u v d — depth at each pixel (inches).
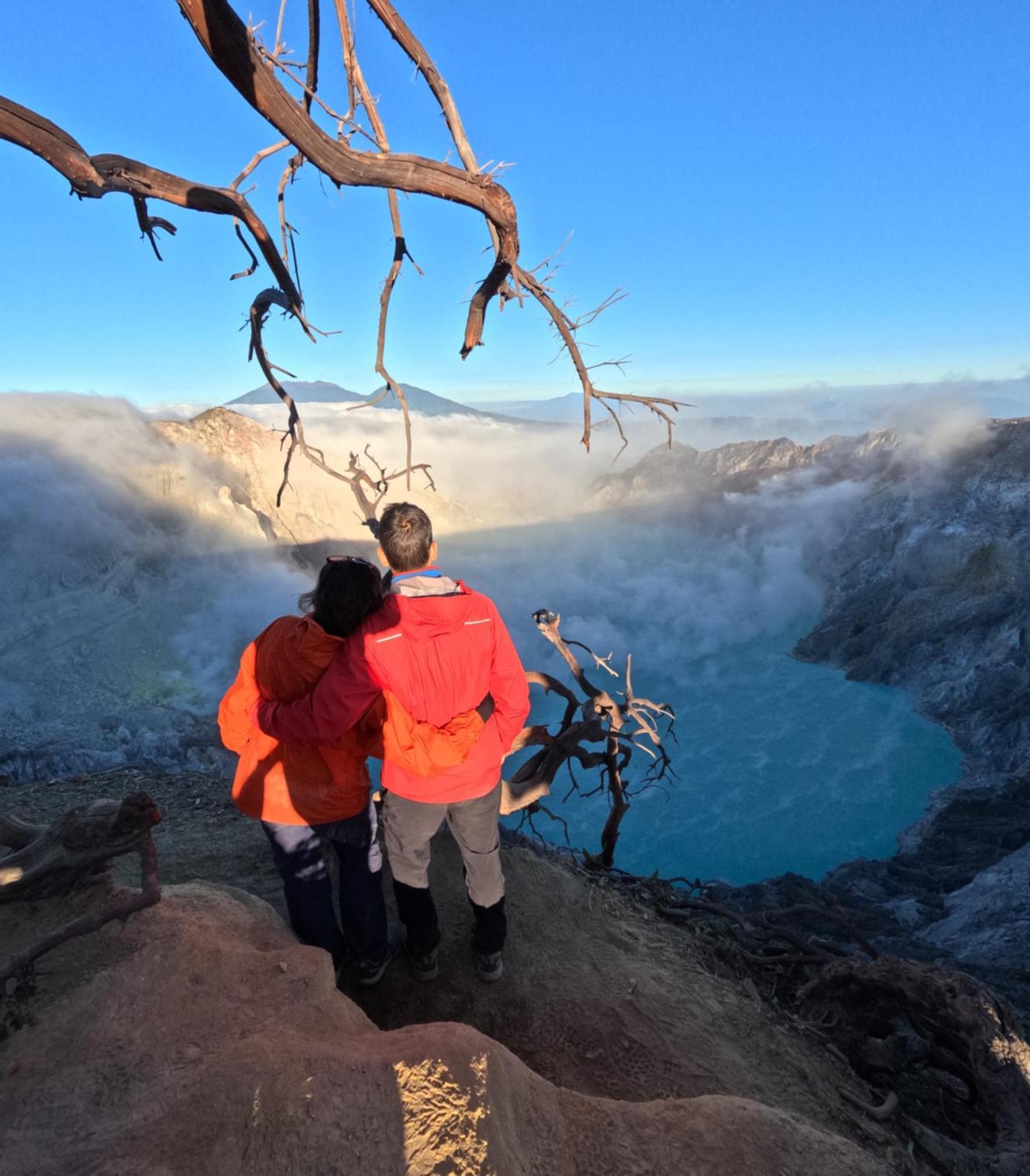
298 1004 80.7
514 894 147.3
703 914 183.2
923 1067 151.4
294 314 83.0
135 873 149.2
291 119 51.4
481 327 73.8
